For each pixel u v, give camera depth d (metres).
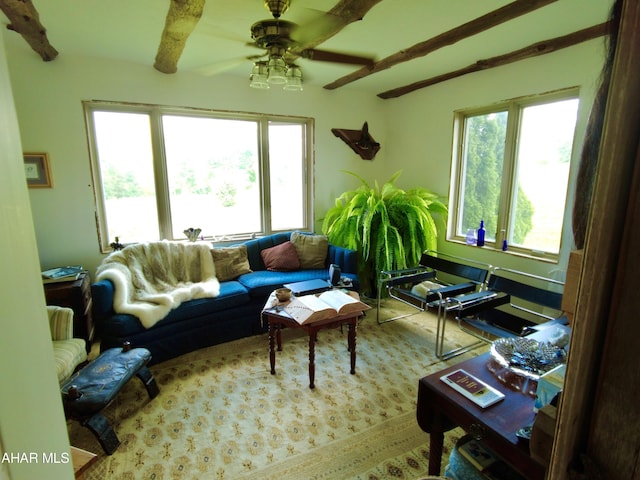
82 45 2.52
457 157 3.50
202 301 2.64
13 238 0.47
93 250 3.02
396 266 3.37
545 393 0.99
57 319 2.05
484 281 2.72
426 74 3.29
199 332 2.65
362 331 2.99
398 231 3.44
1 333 0.43
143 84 3.00
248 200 3.71
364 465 1.60
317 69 3.10
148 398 2.08
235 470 1.57
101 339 2.34
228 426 1.85
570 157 2.55
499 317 2.94
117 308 2.36
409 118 3.95
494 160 3.16
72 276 2.62
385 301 3.69
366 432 1.80
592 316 0.39
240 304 2.82
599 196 0.38
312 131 3.87
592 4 1.91
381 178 4.38
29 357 0.50
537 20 2.11
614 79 0.36
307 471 1.57
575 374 0.42
